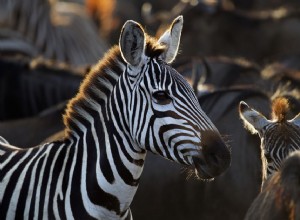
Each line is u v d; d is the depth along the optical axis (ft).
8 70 72.18
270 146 42.39
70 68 74.49
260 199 40.11
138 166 42.78
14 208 42.63
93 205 42.52
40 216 42.50
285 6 115.03
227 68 60.80
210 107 53.67
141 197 53.47
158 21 105.19
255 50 86.48
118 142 42.45
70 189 42.68
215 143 40.45
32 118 60.39
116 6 133.08
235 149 51.70
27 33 94.27
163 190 53.01
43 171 43.04
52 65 73.67
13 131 58.29
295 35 86.28
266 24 86.99
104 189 42.52
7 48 90.43
